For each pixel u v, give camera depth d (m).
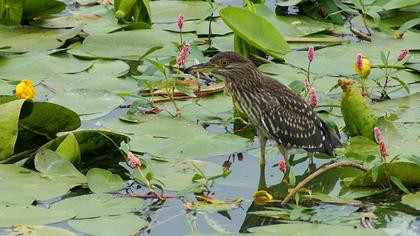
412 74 16.62
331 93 15.93
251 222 12.16
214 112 15.33
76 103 15.23
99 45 17.42
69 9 19.62
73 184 12.73
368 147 14.16
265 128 13.95
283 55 17.12
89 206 12.23
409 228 12.00
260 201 12.76
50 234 11.36
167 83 15.63
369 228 11.80
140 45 17.50
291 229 11.59
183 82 16.16
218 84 16.20
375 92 16.11
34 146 14.11
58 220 11.77
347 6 19.33
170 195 12.73
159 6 19.34
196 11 19.09
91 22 18.66
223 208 12.44
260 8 18.66
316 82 16.12
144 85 16.00
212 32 18.16
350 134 14.70
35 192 12.45
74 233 11.47
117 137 13.69
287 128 14.01
